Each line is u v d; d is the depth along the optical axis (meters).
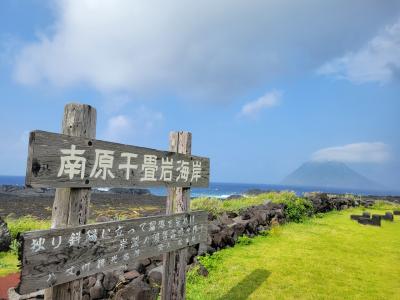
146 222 4.13
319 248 9.54
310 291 6.34
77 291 3.26
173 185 4.64
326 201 18.20
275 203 13.72
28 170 2.78
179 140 5.05
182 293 5.00
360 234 11.99
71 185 3.13
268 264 7.83
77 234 3.20
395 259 8.78
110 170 3.59
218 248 8.80
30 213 23.16
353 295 6.24
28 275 2.76
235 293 6.08
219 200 15.08
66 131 3.23
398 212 19.19
